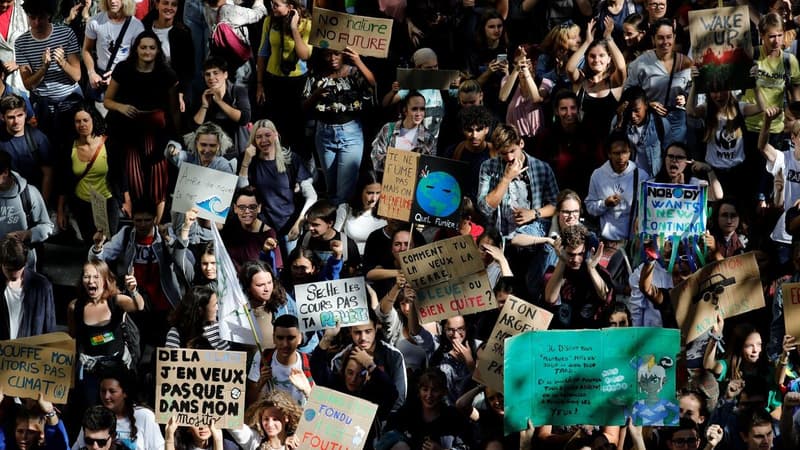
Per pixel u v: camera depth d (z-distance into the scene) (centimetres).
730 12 1733
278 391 1465
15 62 1881
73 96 1888
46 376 1443
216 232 1577
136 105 1819
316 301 1553
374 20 1806
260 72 1880
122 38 1897
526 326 1495
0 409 1467
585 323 1585
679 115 1806
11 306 1577
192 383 1413
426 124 1822
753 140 1814
